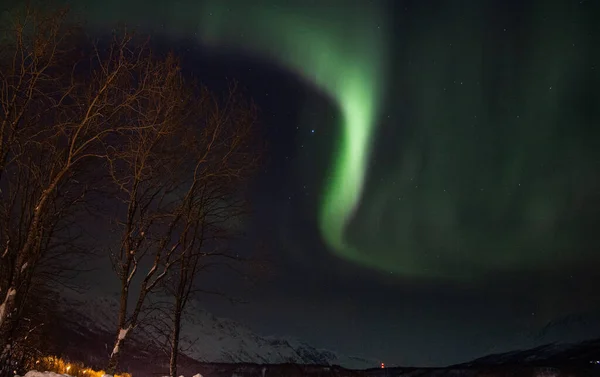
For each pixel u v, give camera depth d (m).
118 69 12.95
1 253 12.23
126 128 13.19
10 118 11.95
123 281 15.35
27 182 13.09
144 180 15.73
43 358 13.95
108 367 14.53
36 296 15.92
